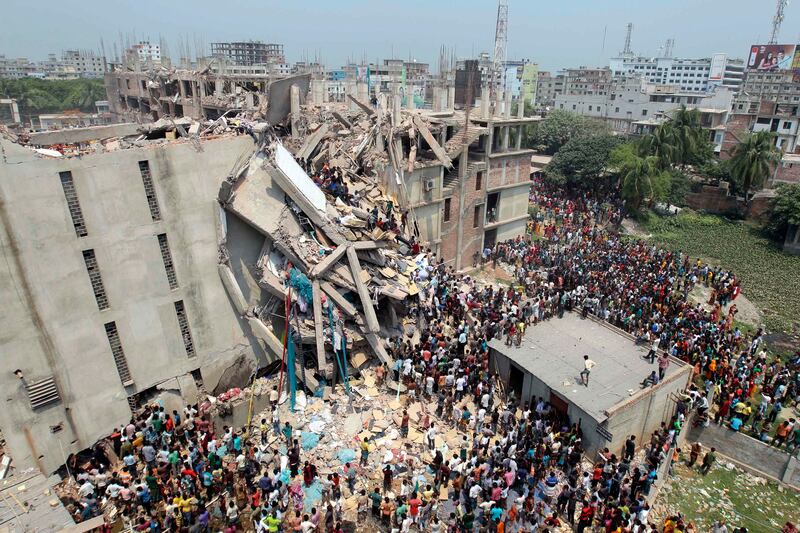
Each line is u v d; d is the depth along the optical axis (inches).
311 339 992.9
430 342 1063.0
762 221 2551.7
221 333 989.2
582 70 5792.3
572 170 2714.1
